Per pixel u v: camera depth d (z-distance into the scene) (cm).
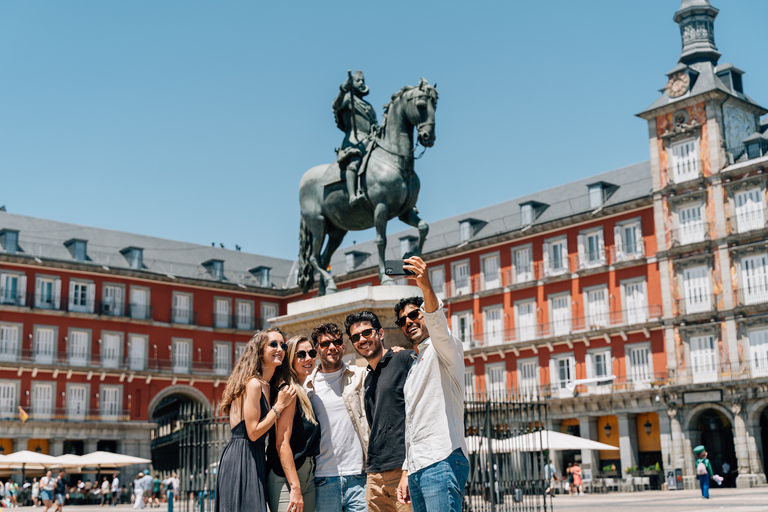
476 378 4594
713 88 3709
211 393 4962
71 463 3144
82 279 4616
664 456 3738
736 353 3572
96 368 4516
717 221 3694
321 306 1031
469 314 4712
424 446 479
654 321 3856
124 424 4534
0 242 4481
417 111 1004
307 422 550
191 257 5325
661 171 3903
